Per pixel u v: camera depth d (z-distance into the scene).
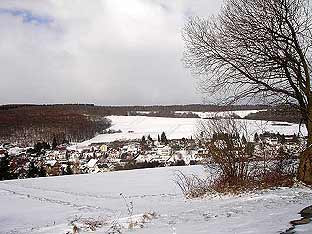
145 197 27.08
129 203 24.14
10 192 36.31
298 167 21.62
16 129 134.00
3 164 81.69
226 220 10.77
